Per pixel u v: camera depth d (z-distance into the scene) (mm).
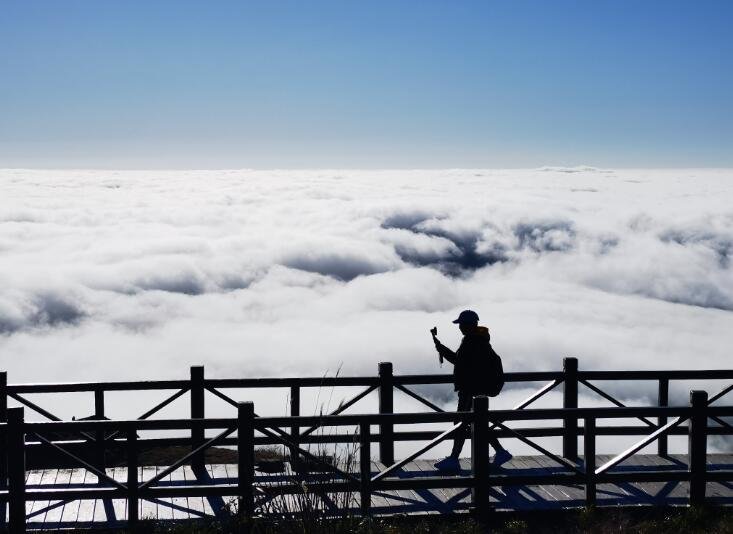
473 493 6984
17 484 6406
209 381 7863
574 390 8250
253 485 6473
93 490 6527
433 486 6816
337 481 6875
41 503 7227
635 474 7059
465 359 7879
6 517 6777
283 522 6074
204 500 7348
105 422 6480
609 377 8328
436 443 6852
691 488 7156
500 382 7930
